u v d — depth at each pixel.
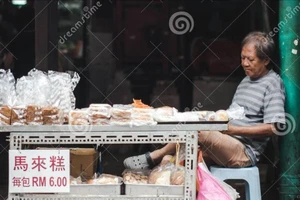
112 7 7.00
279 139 5.81
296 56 5.66
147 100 7.03
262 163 6.20
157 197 4.27
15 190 4.16
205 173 4.43
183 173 4.33
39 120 4.18
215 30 7.05
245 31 6.95
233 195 4.43
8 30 6.69
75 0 6.83
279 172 5.84
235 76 6.99
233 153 4.80
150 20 7.10
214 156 4.83
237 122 5.05
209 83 7.03
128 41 7.09
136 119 4.21
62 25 6.83
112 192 4.28
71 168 4.48
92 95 6.88
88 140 4.19
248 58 5.03
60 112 4.23
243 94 5.12
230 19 6.98
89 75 6.88
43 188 4.17
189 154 4.24
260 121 5.05
